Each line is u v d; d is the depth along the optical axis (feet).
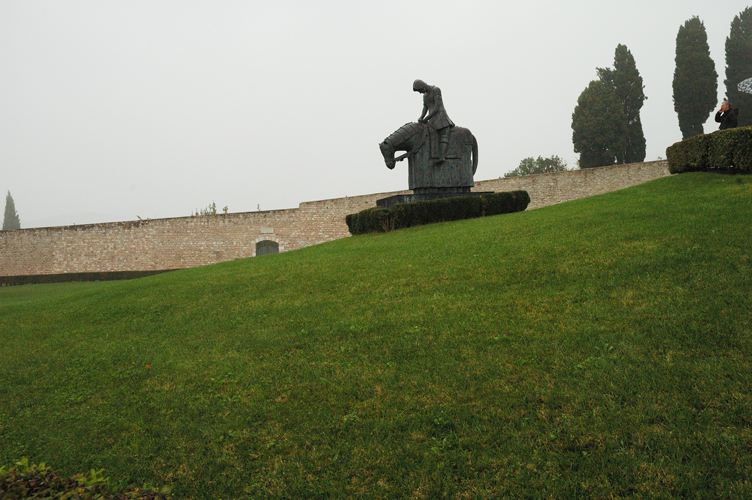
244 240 102.99
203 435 16.25
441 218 54.54
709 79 131.23
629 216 34.06
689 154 47.91
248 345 23.67
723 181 40.29
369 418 15.72
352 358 20.29
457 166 60.70
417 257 35.60
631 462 11.99
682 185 42.37
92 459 15.72
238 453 15.05
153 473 14.57
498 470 12.57
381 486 12.73
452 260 32.78
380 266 35.01
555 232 34.17
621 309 20.18
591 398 14.69
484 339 19.92
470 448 13.57
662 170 79.41
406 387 17.26
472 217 55.52
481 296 25.13
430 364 18.52
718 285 20.18
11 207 288.51
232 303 31.91
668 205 34.83
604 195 46.60
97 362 24.61
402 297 27.27
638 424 13.21
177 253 105.60
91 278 106.73
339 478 13.30
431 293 27.14
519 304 23.07
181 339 26.30
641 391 14.56
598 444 12.78
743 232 25.23
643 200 38.78
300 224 100.63
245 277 39.34
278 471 13.92
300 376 19.40
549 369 16.80
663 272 23.04
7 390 22.58
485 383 16.56
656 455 12.09
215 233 104.17
